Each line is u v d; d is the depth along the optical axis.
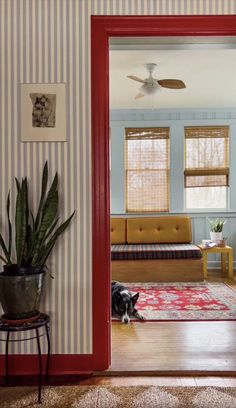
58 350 2.44
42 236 2.25
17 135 2.47
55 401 2.04
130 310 3.55
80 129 2.47
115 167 6.03
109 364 2.46
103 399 2.05
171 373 2.37
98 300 2.44
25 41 2.48
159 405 1.99
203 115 6.01
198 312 3.69
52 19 2.47
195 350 2.73
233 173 6.00
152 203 6.05
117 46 2.73
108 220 2.47
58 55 2.47
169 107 5.95
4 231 2.47
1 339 2.42
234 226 6.00
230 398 2.05
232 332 3.13
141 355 2.65
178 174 6.02
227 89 4.94
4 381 2.32
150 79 4.04
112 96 5.24
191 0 2.46
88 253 2.45
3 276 2.10
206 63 3.96
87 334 2.44
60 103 2.47
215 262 5.98
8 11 2.48
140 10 2.46
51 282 2.45
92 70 2.47
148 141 6.04
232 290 4.55
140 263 5.05
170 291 4.53
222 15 2.46
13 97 2.48
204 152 6.01
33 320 2.12
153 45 2.71
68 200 2.46
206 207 6.05
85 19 2.46
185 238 5.71
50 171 2.47
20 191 2.26
